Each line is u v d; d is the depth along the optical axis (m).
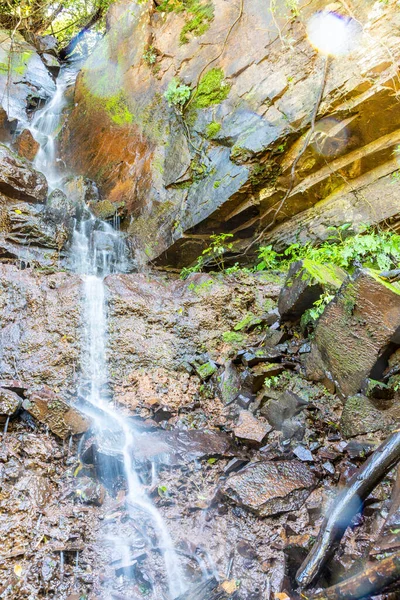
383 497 2.54
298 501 2.77
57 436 3.30
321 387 3.63
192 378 4.05
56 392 3.76
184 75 7.33
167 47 7.82
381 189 5.28
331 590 2.04
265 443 3.31
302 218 5.81
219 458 3.20
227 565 2.48
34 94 10.59
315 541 2.38
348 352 3.40
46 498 2.87
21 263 5.14
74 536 2.63
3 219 5.62
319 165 5.64
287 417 3.40
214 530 2.70
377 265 4.65
